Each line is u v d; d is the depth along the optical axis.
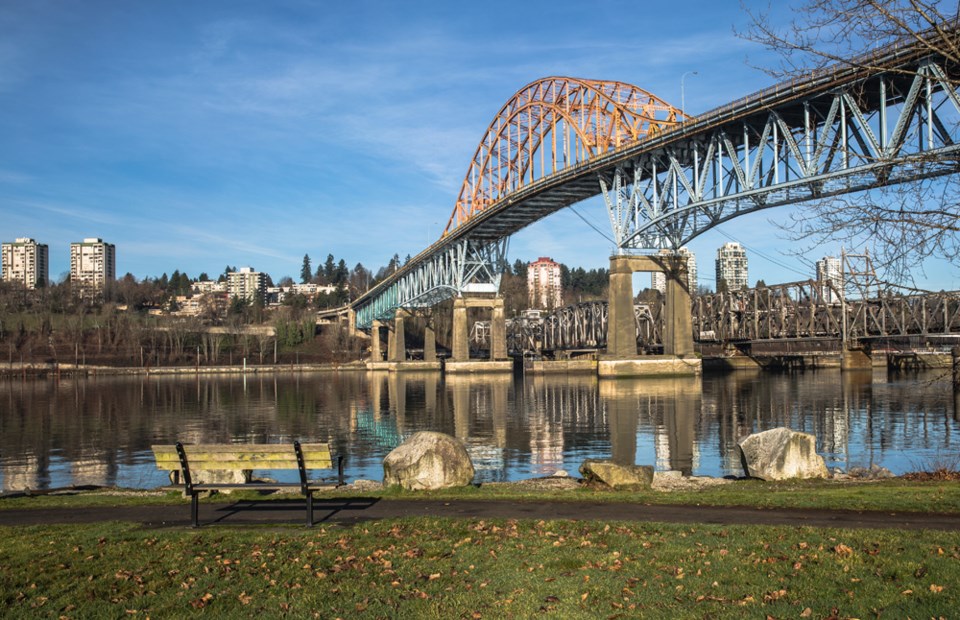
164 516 16.09
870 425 49.28
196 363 198.38
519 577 10.77
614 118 112.56
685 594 9.88
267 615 9.49
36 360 185.25
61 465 38.09
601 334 154.88
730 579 10.38
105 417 66.25
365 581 10.73
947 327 92.38
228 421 62.12
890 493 17.72
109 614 9.66
